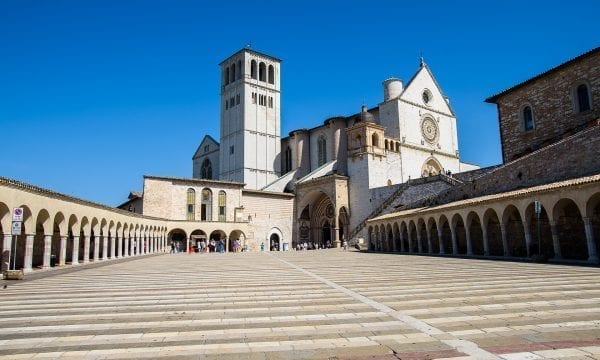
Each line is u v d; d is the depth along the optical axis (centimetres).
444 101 8338
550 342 704
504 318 907
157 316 1021
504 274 1812
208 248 6650
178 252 6334
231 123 9656
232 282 1770
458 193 4153
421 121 7775
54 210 2830
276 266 2784
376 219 5528
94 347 741
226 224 6850
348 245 6644
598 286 1345
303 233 7912
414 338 759
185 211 6775
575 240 2806
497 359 620
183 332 848
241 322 937
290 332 833
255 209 7512
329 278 1866
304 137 8950
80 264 3228
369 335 793
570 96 4053
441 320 907
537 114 4412
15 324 943
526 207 2833
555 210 2617
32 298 1357
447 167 8069
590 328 794
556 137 4059
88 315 1045
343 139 8219
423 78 8038
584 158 2758
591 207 2369
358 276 1919
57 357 683
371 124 7112
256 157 9269
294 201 7981
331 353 681
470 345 702
